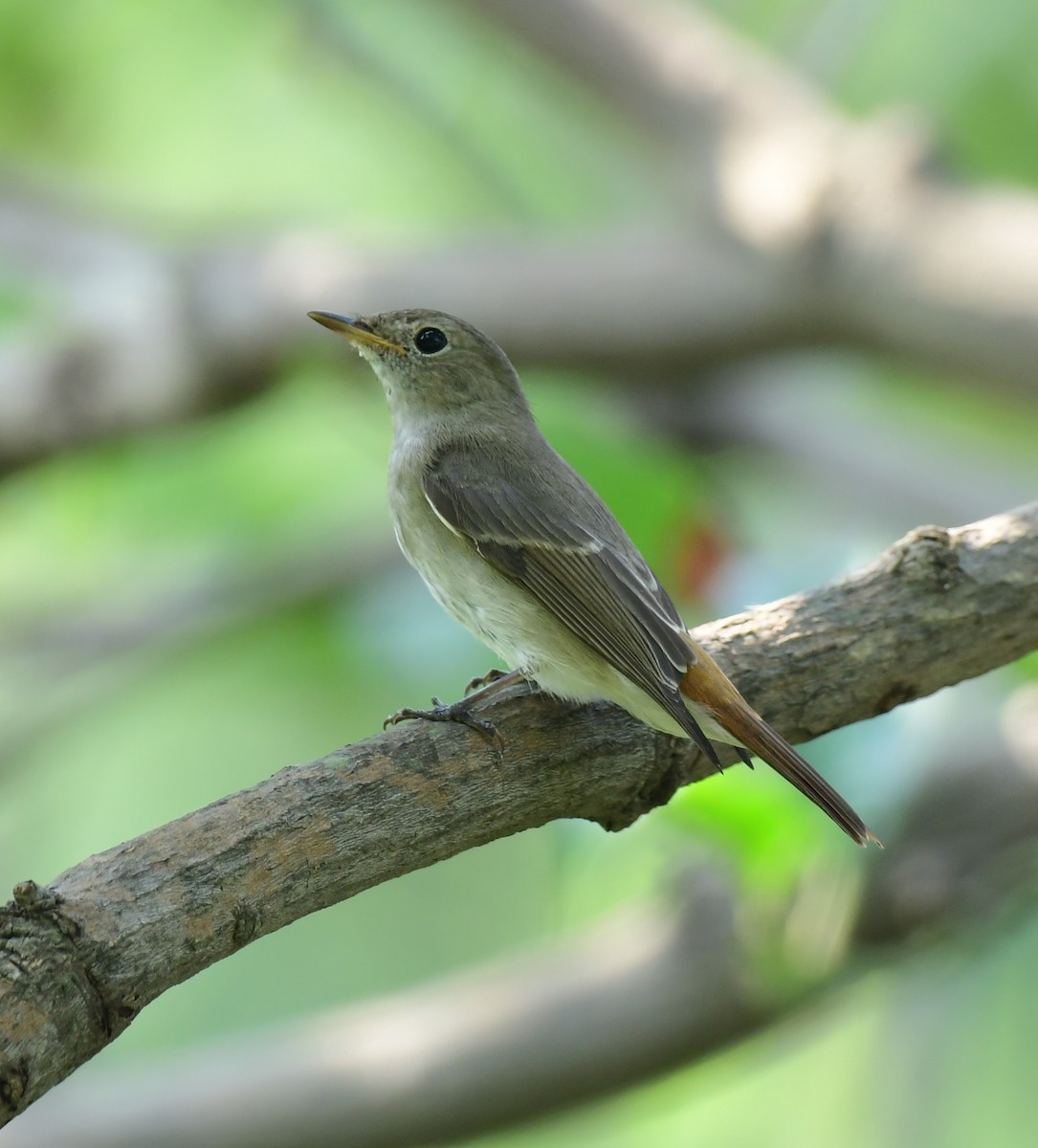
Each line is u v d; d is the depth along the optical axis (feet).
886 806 27.71
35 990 16.97
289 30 45.24
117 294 42.24
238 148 48.80
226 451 41.04
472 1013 32.27
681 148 39.52
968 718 31.48
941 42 44.32
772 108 39.24
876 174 36.78
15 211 46.19
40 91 47.70
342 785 19.80
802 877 29.78
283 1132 31.50
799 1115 38.37
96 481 40.86
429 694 37.01
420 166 49.37
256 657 43.01
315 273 39.22
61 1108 31.96
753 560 34.40
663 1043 31.37
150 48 47.03
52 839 43.57
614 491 34.06
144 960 17.71
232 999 42.45
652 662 22.12
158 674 43.04
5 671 42.55
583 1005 31.48
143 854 18.31
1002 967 36.65
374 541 41.50
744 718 22.03
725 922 31.35
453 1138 31.81
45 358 40.01
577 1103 31.65
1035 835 30.30
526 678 26.09
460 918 43.21
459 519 27.07
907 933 29.76
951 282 35.19
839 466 42.96
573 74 40.86
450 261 39.06
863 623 23.16
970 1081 36.09
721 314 37.83
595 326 38.55
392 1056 31.89
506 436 29.01
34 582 44.01
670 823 28.14
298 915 19.34
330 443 41.78
